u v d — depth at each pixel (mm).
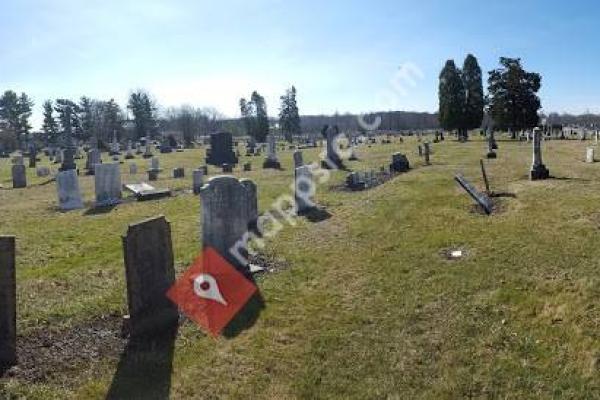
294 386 7102
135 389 6996
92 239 15203
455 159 34312
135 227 8602
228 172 33688
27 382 7090
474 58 70250
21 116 103438
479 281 10109
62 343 8219
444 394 6844
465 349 7824
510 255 11344
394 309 9266
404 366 7488
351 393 6930
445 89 69688
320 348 8039
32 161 46906
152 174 30797
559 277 9812
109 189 22156
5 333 7469
